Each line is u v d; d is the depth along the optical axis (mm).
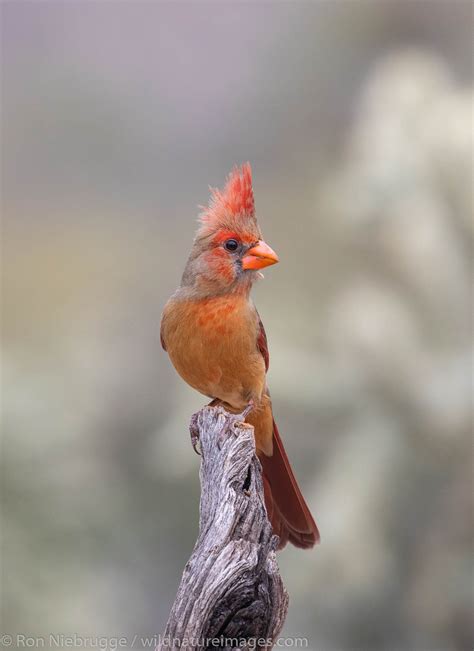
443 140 10703
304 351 11523
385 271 11297
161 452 11734
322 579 10688
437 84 11203
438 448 10781
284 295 12570
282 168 16297
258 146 16969
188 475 12039
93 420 12820
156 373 14242
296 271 12797
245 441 6086
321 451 11469
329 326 11453
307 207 14383
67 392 12031
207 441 6262
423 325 10930
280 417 11289
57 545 10469
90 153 20156
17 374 11109
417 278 10820
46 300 17141
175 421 11711
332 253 12484
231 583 5414
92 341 14672
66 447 11000
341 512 10719
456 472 10758
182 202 19438
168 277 17547
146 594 12266
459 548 10680
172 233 18984
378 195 10836
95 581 10641
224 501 5824
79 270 18234
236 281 7426
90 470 11398
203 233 7562
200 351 7480
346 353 11078
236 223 7488
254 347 7570
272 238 14008
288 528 7625
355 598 10648
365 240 11477
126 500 12320
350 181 11078
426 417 10680
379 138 11023
